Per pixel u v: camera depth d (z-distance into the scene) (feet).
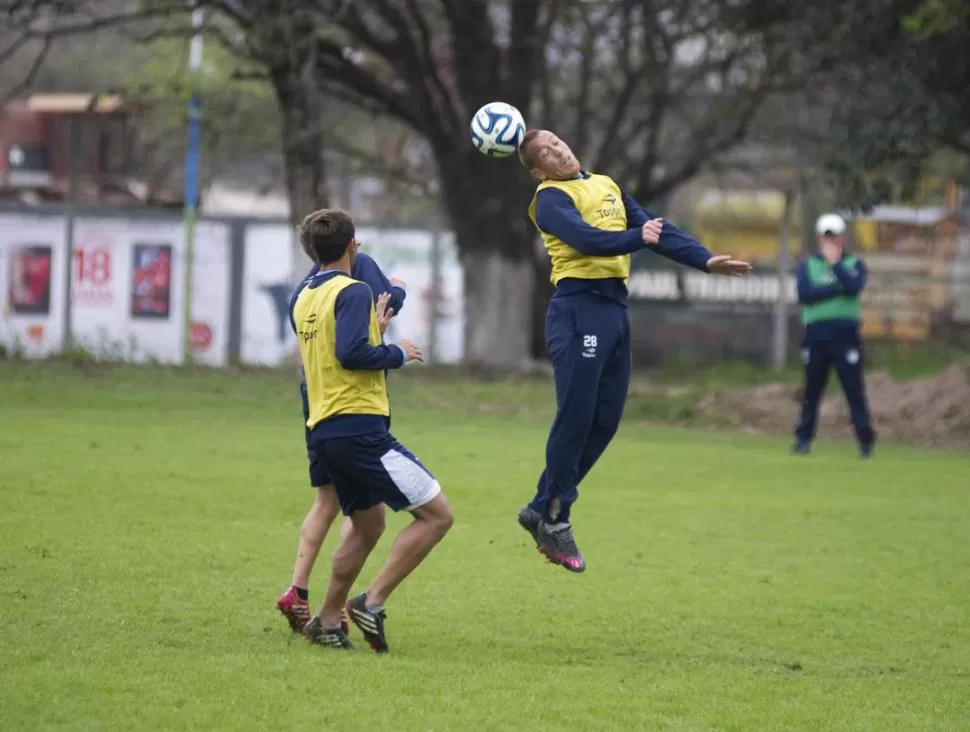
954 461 203.21
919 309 444.14
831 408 251.80
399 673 82.07
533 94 363.97
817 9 275.18
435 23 393.91
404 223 378.12
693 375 358.02
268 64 307.17
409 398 270.67
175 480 151.33
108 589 99.91
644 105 394.73
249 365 317.22
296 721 71.36
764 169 391.04
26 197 422.41
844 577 115.96
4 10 313.12
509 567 116.06
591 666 87.04
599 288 100.27
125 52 518.37
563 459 100.12
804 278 202.39
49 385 256.93
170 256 364.17
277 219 369.30
